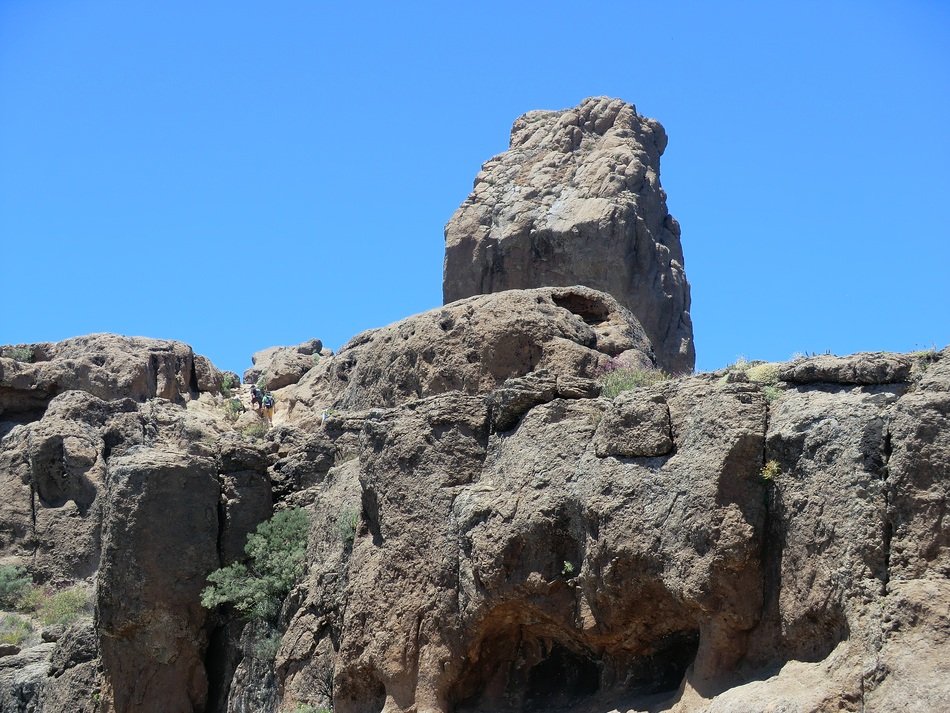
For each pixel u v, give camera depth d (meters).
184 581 38.75
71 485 48.97
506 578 31.36
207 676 39.06
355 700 33.88
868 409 27.08
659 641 30.50
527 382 33.34
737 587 28.03
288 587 38.22
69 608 45.34
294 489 40.47
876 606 25.84
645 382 33.06
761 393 28.89
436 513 33.25
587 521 30.22
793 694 25.97
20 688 40.50
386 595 33.41
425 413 34.22
